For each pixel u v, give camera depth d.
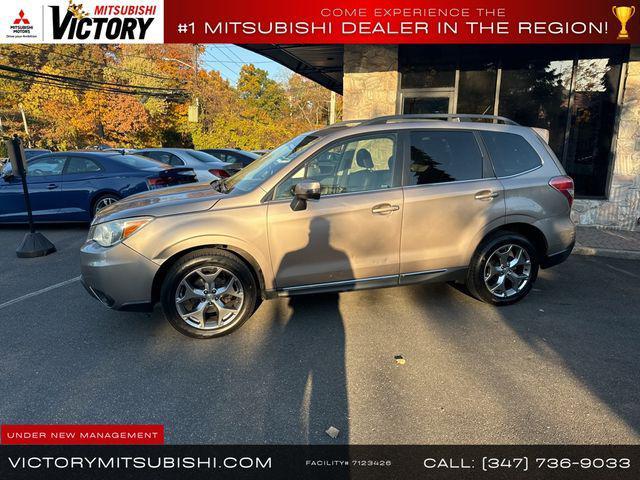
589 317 4.06
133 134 37.81
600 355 3.36
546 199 4.19
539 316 4.09
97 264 3.49
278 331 3.80
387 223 3.79
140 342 3.64
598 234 7.39
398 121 4.08
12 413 2.72
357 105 8.98
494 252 4.14
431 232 3.91
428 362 3.27
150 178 7.47
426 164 3.95
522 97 8.45
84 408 2.77
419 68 8.77
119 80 36.09
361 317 4.07
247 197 3.63
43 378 3.10
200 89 39.00
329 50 10.77
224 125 39.06
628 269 5.59
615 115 7.86
